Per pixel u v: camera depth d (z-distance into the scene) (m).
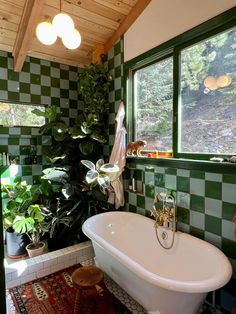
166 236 1.98
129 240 2.32
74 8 2.33
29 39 2.30
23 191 2.61
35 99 2.97
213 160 1.75
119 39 2.68
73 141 2.90
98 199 2.65
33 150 2.95
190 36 1.90
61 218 2.54
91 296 1.63
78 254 2.39
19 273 2.05
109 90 2.90
